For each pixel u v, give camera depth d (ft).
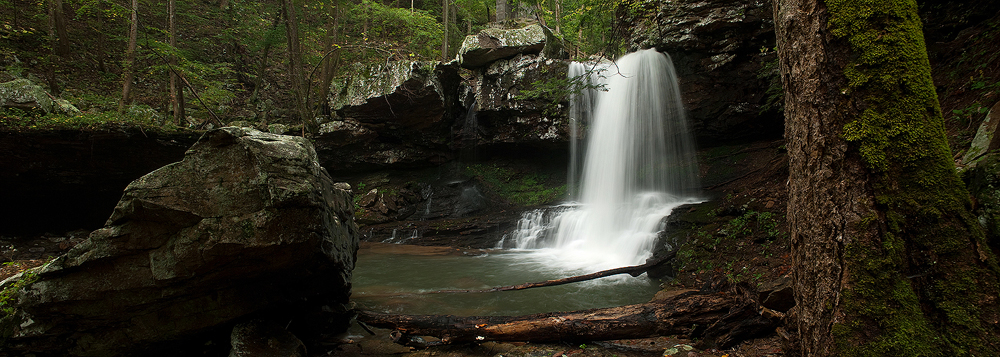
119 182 38.40
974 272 7.12
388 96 43.37
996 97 17.38
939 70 24.35
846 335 7.50
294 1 54.65
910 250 7.39
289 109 53.62
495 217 42.24
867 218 7.54
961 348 6.82
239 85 56.95
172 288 11.75
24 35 45.70
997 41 21.31
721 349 12.84
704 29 35.09
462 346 14.20
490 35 43.93
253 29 54.08
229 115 49.75
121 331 12.20
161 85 51.65
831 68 8.05
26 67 42.91
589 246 35.19
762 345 12.45
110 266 11.51
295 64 46.42
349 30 66.74
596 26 52.34
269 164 11.03
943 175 7.47
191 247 11.04
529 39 43.57
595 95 44.55
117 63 51.19
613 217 34.55
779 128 38.88
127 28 53.31
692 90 39.01
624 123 42.47
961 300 7.02
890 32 7.78
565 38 57.11
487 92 46.19
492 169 52.11
